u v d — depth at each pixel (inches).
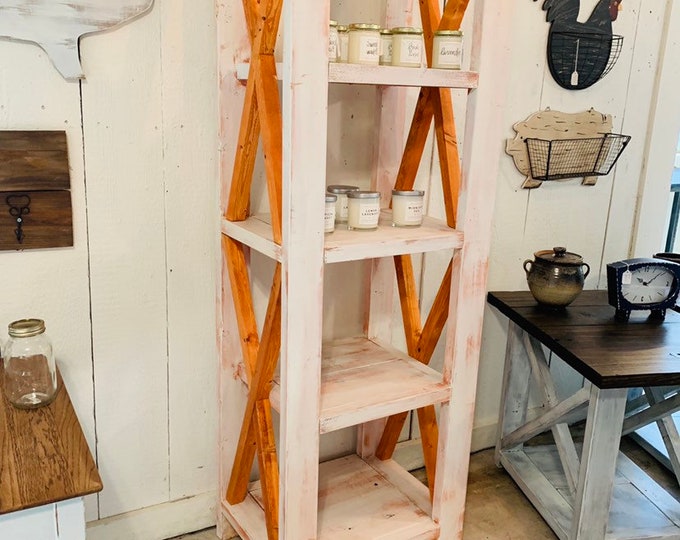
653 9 83.5
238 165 57.1
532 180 81.9
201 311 65.1
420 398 58.9
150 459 66.4
